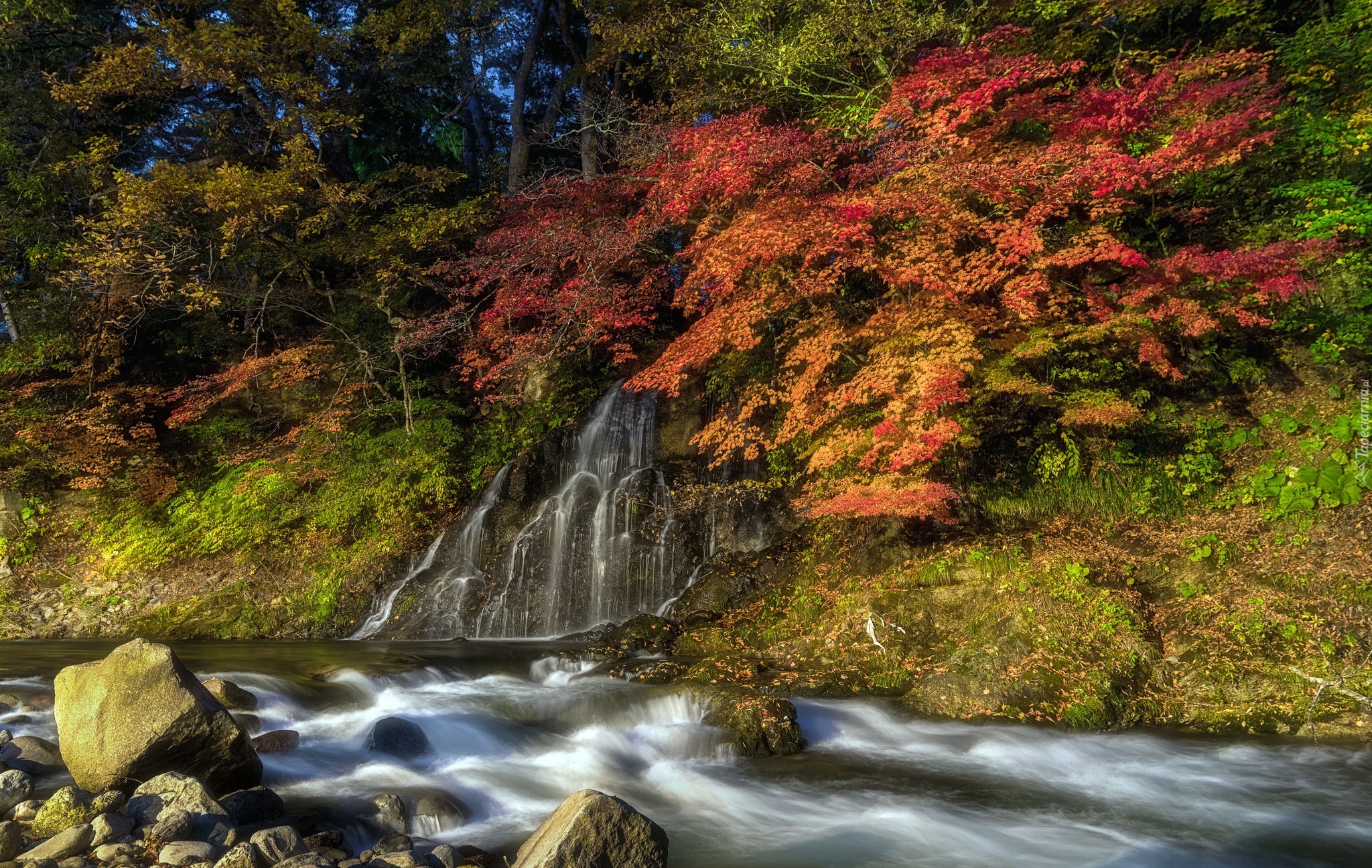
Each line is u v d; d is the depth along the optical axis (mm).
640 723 7945
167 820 4355
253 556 14719
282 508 15305
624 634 11344
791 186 10914
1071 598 8953
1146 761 7004
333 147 18266
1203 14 12531
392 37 18094
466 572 14289
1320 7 11547
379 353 17516
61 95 15016
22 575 14594
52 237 17031
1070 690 8047
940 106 10320
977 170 9031
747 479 13914
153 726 5055
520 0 23562
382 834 5109
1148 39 13750
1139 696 8078
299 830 4852
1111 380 11047
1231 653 8164
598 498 14500
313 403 17781
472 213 15609
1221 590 8781
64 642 12680
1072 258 9055
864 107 12258
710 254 10352
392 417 17344
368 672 8938
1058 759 7086
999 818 5848
